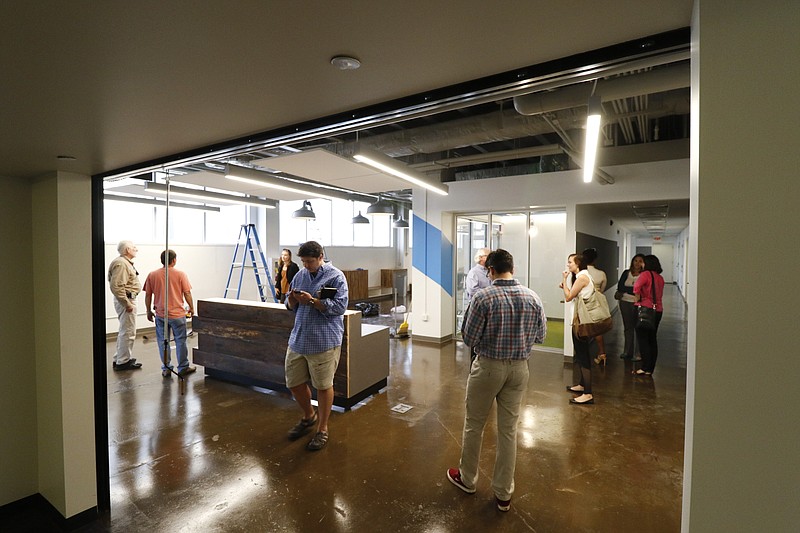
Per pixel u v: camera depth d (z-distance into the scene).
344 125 1.53
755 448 0.74
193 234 8.40
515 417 2.35
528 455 2.97
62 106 1.35
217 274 8.64
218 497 2.49
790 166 0.71
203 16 0.86
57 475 2.29
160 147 1.86
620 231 10.98
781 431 0.72
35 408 2.45
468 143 4.27
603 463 2.86
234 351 4.57
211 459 2.93
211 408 3.89
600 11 0.86
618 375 4.95
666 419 3.61
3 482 2.35
